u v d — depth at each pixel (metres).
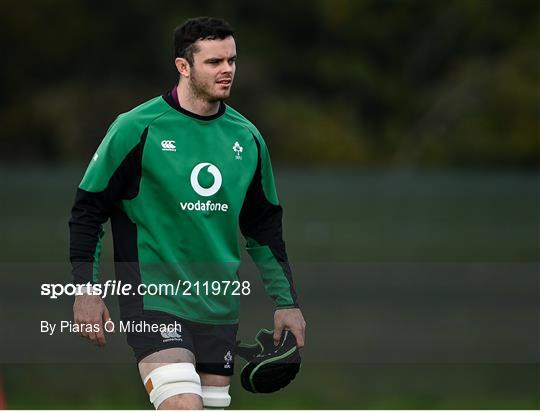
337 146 166.62
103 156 16.25
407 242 88.00
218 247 16.72
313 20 185.75
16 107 171.50
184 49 16.50
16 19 179.12
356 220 104.56
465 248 82.75
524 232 94.75
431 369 35.44
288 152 165.12
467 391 32.28
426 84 184.88
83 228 16.17
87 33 182.75
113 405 30.06
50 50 182.38
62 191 120.94
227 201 16.72
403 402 30.95
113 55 184.50
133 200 16.47
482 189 128.75
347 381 33.66
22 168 151.88
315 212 109.81
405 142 174.62
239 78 168.75
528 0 180.88
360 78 182.00
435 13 184.25
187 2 184.62
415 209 112.81
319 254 77.38
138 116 16.47
